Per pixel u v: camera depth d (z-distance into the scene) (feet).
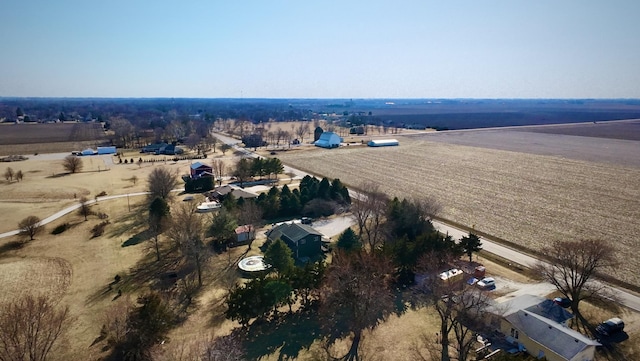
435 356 122.42
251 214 216.95
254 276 150.61
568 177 372.58
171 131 655.76
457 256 179.83
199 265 168.66
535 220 250.98
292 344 128.88
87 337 130.31
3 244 206.59
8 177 347.56
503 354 112.78
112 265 183.32
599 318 142.82
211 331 134.41
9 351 109.70
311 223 244.63
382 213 220.84
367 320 141.28
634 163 444.14
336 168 419.95
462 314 123.24
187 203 283.38
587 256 156.35
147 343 120.37
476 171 401.29
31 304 117.70
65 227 229.25
